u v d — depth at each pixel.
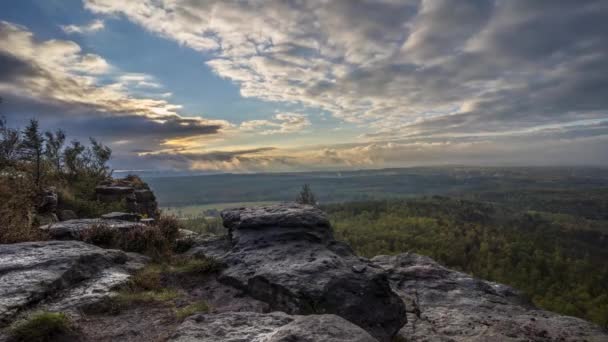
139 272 8.03
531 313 8.79
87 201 19.89
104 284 6.82
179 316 5.66
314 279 6.83
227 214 11.86
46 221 13.98
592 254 157.88
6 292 5.45
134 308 6.05
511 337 6.82
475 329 7.27
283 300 6.54
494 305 9.18
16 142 18.66
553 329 7.34
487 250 131.38
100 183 24.34
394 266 12.02
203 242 11.31
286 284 6.70
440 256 126.75
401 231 155.25
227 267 8.53
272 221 10.30
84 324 5.23
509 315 8.44
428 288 10.26
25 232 9.91
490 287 10.80
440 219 178.00
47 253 7.54
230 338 4.27
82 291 6.37
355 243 141.62
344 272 7.17
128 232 10.73
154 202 24.56
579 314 95.44
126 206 21.16
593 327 7.55
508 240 149.25
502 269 118.12
